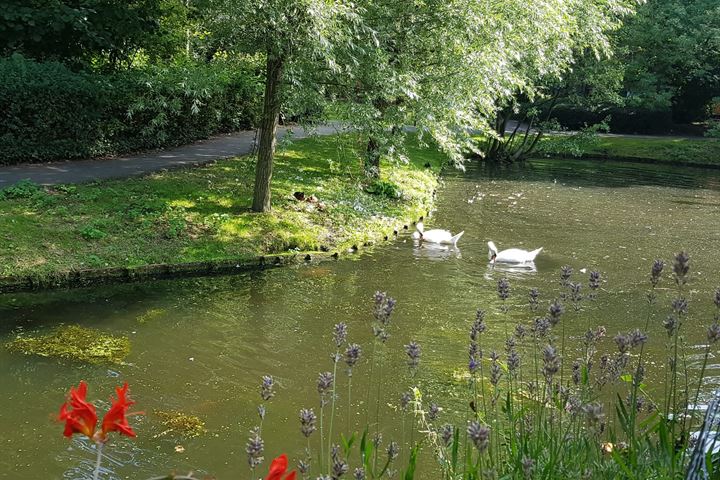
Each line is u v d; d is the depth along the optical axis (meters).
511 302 9.44
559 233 13.89
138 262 9.79
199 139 19.11
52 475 5.05
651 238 13.71
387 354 7.50
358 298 9.37
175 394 6.41
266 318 8.45
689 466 2.73
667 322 3.81
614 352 7.57
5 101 13.41
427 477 5.00
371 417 6.04
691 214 16.53
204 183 13.38
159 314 8.41
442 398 6.43
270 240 11.12
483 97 14.40
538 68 18.34
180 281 9.74
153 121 12.65
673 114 36.53
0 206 10.63
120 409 1.89
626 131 33.88
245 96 21.56
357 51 11.53
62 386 6.45
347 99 12.16
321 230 11.98
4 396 6.19
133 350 7.34
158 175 13.66
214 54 12.68
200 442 5.61
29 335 7.56
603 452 3.43
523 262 11.46
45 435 5.59
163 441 5.60
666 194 19.59
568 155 28.50
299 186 14.12
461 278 10.48
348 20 11.09
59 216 10.62
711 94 35.34
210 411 6.12
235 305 8.88
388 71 12.20
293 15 9.37
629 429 3.31
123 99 15.39
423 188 17.06
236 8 9.26
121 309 8.52
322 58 10.59
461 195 17.86
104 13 16.86
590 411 3.09
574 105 29.36
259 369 7.01
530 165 25.41
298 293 9.45
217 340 7.71
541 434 3.73
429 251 12.00
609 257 12.08
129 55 19.11
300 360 7.27
